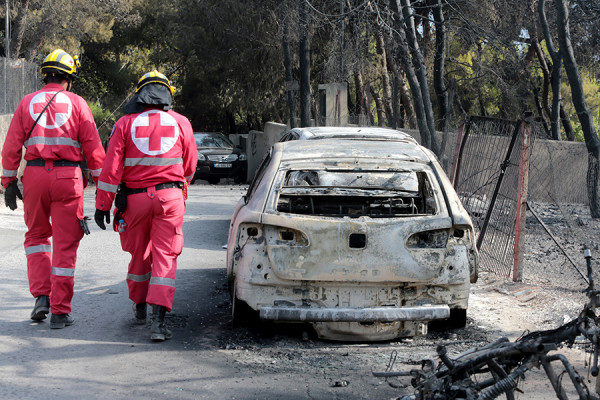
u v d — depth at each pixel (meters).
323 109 19.47
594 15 23.59
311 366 4.83
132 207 5.53
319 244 5.11
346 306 5.18
